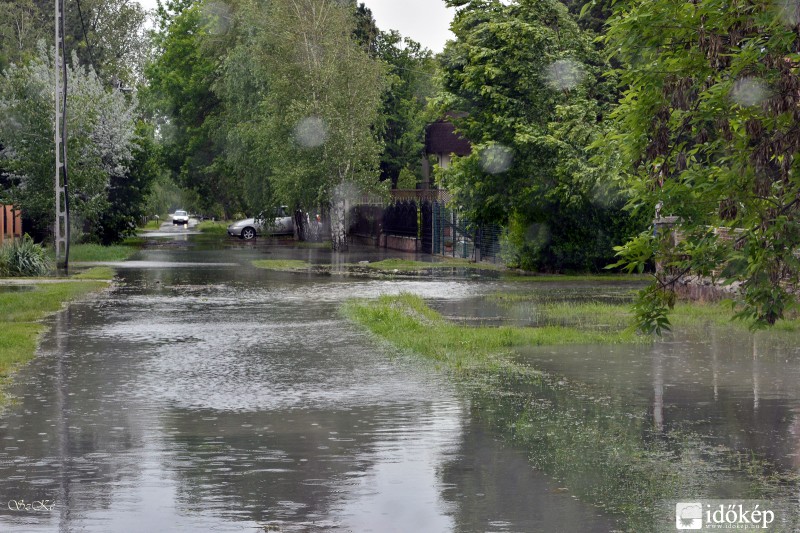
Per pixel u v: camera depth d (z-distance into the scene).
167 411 12.46
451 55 43.06
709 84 9.92
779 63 9.23
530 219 40.50
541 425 11.49
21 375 15.36
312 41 61.44
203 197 93.25
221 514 8.05
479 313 24.64
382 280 36.62
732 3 9.31
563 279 37.09
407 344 18.48
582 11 11.11
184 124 88.06
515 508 8.21
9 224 45.31
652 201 10.07
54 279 36.12
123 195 65.94
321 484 8.95
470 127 41.00
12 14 98.00
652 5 9.74
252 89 69.44
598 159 11.19
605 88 38.88
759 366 15.95
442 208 55.72
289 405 12.82
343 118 60.75
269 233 82.25
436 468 9.52
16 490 8.77
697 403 12.82
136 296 29.80
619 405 12.72
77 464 9.72
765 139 9.34
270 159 65.00
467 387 14.13
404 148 88.31
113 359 17.06
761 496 8.60
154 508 8.21
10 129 52.81
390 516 7.98
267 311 25.30
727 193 9.51
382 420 11.82
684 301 26.66
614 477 9.20
